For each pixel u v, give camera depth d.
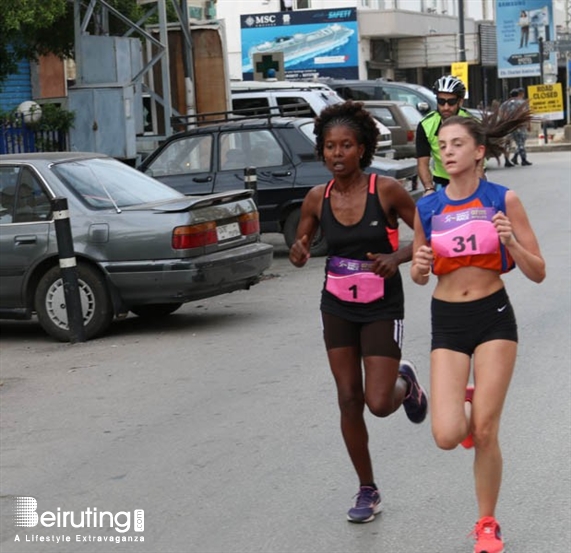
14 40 23.80
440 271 6.75
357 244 7.30
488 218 6.64
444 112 13.14
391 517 7.48
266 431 9.62
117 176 14.94
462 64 55.53
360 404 7.37
